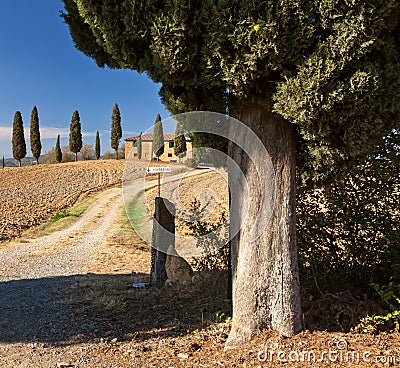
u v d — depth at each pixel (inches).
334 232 187.3
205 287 231.0
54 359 143.1
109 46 131.0
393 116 117.6
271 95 121.8
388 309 155.0
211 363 126.1
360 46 105.1
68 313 201.0
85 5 129.0
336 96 107.3
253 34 108.4
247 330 136.5
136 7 119.0
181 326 171.6
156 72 129.3
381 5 102.2
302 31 108.7
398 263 173.5
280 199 137.5
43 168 1627.7
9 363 141.3
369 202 179.2
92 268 336.2
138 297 224.8
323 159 134.5
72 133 2191.2
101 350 149.6
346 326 145.4
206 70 119.7
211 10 112.0
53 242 497.7
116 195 1028.5
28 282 285.9
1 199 956.0
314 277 175.8
